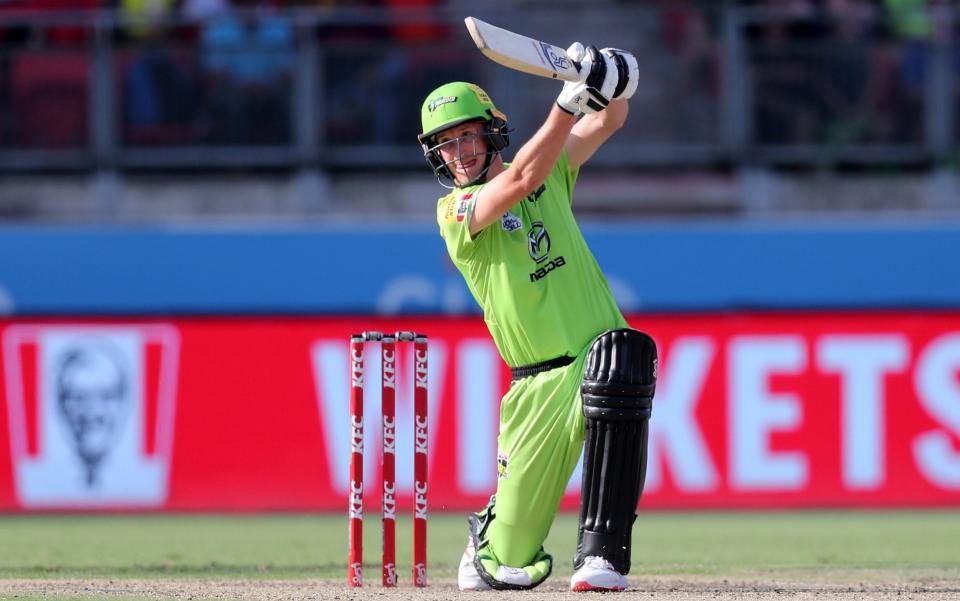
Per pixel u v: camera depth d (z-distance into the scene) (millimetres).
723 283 35156
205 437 32688
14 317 32438
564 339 15406
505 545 15977
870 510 32750
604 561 15227
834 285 35281
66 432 32469
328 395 32750
